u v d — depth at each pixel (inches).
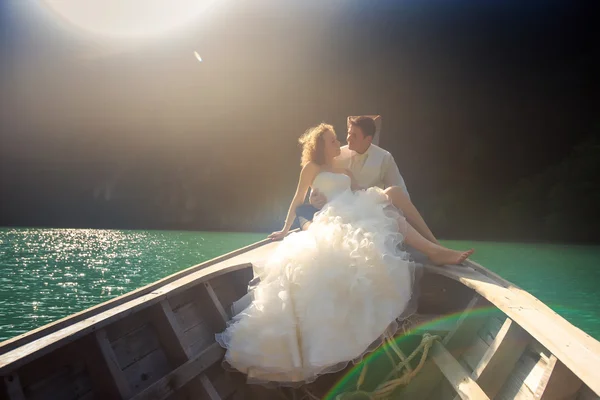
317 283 87.6
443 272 102.6
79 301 245.9
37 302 244.1
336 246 92.2
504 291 83.3
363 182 135.3
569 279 329.1
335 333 85.3
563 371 56.4
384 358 93.7
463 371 76.3
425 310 107.1
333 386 95.1
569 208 692.1
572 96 783.7
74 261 364.2
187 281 91.0
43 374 59.3
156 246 469.4
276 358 85.7
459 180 834.2
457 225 792.3
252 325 87.4
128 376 71.4
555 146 797.9
